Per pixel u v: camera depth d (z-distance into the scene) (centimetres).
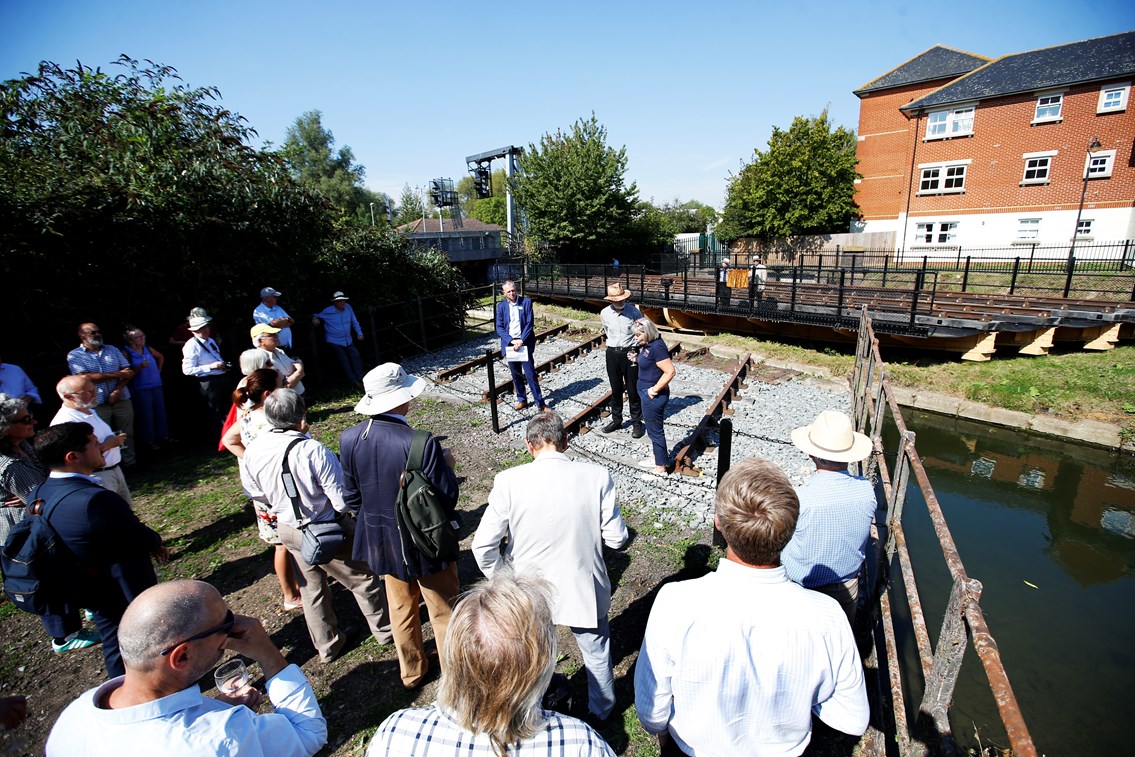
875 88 2931
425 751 120
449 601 286
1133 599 514
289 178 914
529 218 3225
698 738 160
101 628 268
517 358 772
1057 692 412
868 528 259
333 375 1028
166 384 729
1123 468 782
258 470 286
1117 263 2000
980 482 763
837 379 952
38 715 302
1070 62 2305
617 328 662
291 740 152
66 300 644
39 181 627
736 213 3281
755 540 152
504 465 629
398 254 1194
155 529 496
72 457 263
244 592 404
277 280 884
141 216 690
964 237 2625
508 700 115
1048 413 894
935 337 1076
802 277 1577
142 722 129
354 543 279
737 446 663
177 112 831
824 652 151
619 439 689
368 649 342
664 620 160
